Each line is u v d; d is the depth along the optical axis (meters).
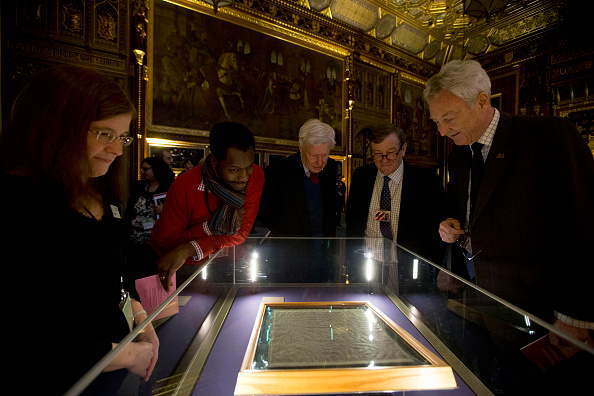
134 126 4.94
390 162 1.73
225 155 1.07
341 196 7.35
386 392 0.53
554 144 1.05
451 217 1.45
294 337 0.67
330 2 6.91
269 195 1.86
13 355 0.42
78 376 0.45
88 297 0.53
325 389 0.52
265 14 6.26
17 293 0.43
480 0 5.66
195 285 0.83
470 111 1.14
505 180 1.13
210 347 0.68
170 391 0.52
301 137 1.68
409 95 8.99
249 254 1.16
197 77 5.56
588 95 7.42
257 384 0.52
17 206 0.47
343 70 7.59
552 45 7.91
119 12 4.81
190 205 1.22
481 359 0.60
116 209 0.73
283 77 6.64
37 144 0.51
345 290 1.04
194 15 5.50
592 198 0.96
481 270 1.18
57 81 0.53
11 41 4.12
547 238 1.08
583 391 0.41
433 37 8.80
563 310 0.93
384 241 1.28
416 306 0.88
